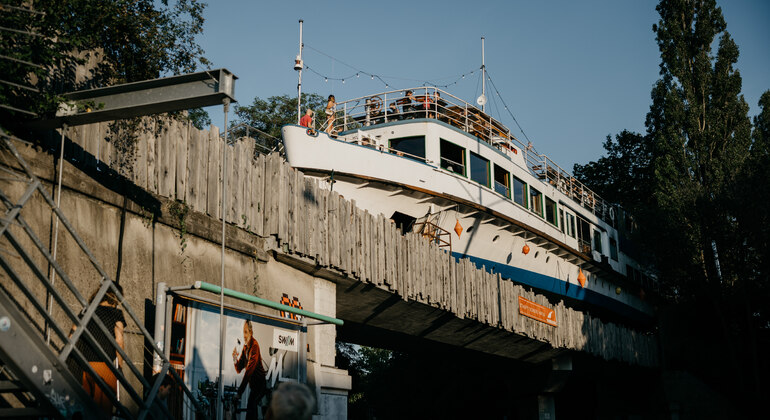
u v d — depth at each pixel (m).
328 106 22.97
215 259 11.87
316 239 14.73
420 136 24.03
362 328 24.55
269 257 13.52
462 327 23.44
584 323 30.28
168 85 8.14
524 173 29.34
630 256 41.78
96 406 6.94
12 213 6.45
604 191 55.78
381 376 49.25
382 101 25.73
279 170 13.89
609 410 38.78
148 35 12.45
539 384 32.12
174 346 9.87
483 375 37.94
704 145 37.88
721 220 35.28
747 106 37.84
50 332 8.42
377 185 22.14
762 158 35.09
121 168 10.07
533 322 25.83
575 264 33.59
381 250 17.47
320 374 14.91
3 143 8.07
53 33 8.60
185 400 9.77
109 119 8.53
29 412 6.44
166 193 10.88
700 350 40.81
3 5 7.75
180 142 11.34
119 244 9.80
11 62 7.96
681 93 39.22
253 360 11.70
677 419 37.81
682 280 37.50
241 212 12.74
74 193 9.15
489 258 26.98
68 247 8.92
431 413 44.84
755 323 38.50
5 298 6.11
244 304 12.32
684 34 39.44
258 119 39.25
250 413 11.44
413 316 21.30
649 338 38.66
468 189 24.95
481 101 29.00
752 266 35.06
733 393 38.72
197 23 13.62
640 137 55.59
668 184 37.84
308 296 15.02
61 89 9.45
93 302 7.08
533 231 28.41
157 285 9.95
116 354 9.30
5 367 7.04
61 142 9.12
